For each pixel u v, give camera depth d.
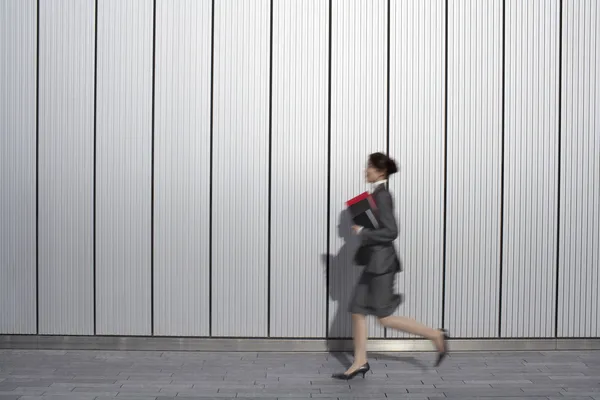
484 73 6.27
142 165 6.31
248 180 6.31
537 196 6.31
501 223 6.32
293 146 6.29
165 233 6.33
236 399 4.95
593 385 5.31
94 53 6.29
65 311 6.37
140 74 6.29
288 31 6.27
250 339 6.34
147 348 6.35
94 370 5.71
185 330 6.35
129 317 6.36
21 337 6.38
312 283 6.33
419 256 6.31
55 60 6.29
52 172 6.32
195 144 6.30
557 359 6.09
